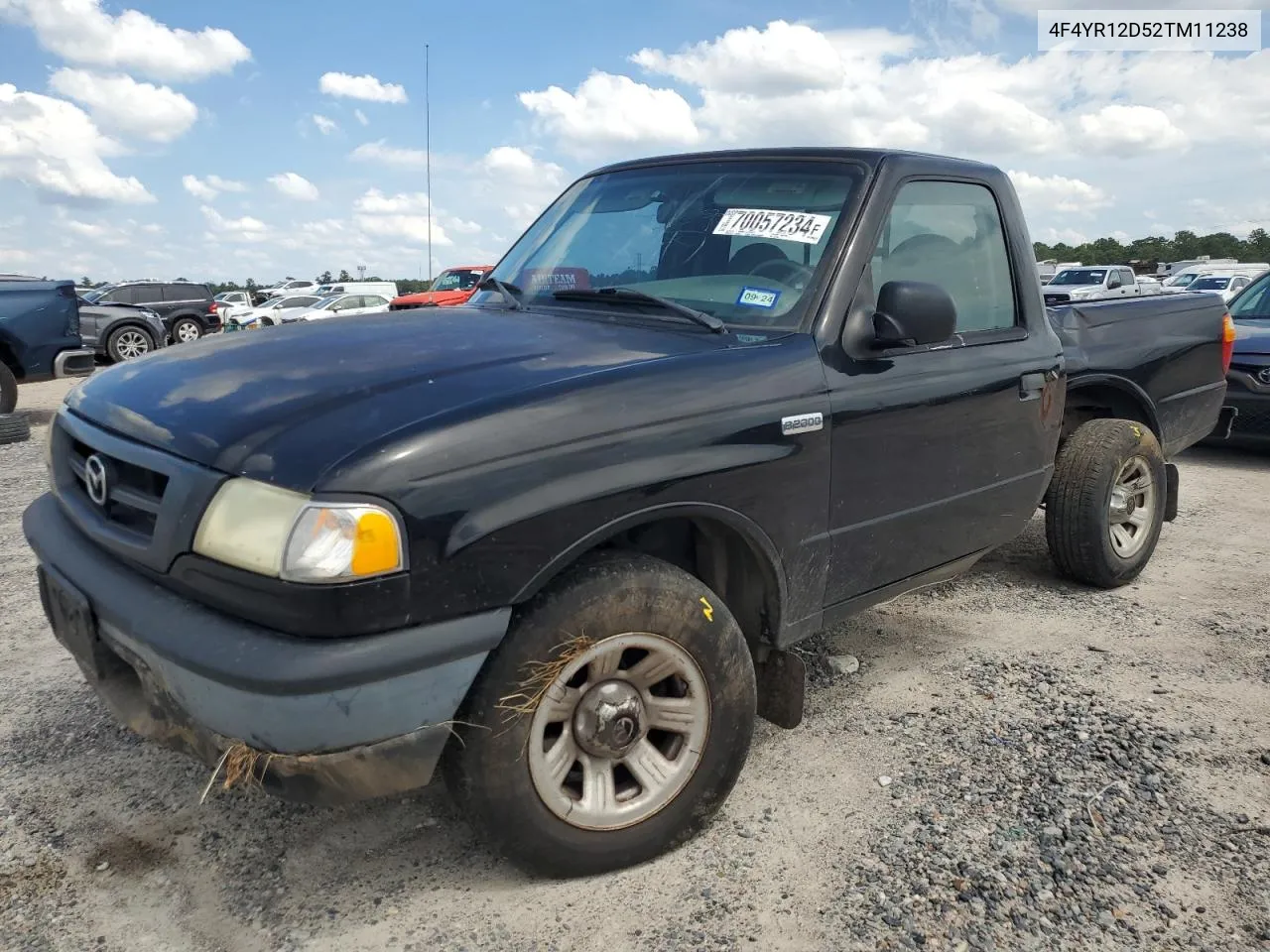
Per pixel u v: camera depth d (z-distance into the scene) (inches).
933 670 146.9
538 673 87.0
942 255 132.4
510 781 87.8
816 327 111.5
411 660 79.2
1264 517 240.2
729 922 90.2
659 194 137.6
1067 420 202.4
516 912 91.4
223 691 77.7
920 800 110.2
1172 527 230.7
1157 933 89.3
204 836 103.2
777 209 124.1
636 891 94.7
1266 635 162.1
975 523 136.8
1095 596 181.5
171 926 89.5
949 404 125.9
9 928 88.7
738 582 111.6
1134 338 192.5
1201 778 115.6
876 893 94.0
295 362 99.4
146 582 88.3
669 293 123.2
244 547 78.0
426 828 104.9
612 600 90.2
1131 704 135.5
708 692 98.9
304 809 108.1
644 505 92.4
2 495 265.0
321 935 88.3
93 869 97.5
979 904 92.5
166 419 91.1
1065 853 100.5
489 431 84.0
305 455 79.6
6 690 137.3
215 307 1021.2
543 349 102.8
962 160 140.8
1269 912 92.4
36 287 396.2
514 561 84.2
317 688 76.0
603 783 95.2
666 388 96.2
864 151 128.0
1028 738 125.2
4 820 105.5
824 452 109.4
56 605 101.4
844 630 163.5
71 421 104.5
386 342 106.3
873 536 119.4
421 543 79.4
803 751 121.9
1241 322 333.1
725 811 108.3
